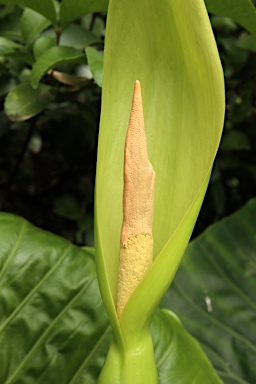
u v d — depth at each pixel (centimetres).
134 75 40
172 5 36
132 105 36
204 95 37
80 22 70
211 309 77
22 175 97
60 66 63
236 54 78
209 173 35
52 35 67
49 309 55
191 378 54
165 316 59
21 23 63
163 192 40
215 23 79
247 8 51
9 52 59
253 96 88
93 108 74
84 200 93
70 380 54
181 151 39
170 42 38
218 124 36
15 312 54
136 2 38
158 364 54
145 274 36
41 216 96
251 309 77
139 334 38
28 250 57
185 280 80
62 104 76
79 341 54
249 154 95
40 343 54
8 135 91
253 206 86
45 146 97
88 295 56
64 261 57
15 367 53
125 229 37
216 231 84
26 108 58
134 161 37
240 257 81
